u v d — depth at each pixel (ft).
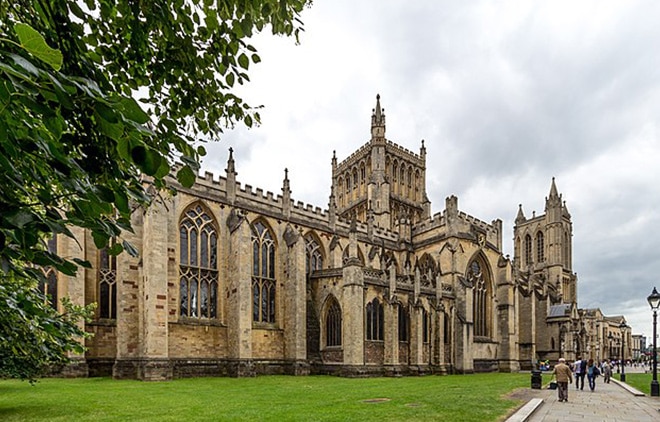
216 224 168.14
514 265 273.75
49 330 26.55
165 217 143.43
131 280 142.51
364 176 312.09
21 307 23.04
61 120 11.39
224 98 24.40
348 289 170.30
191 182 15.69
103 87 16.01
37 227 12.02
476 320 232.73
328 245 209.46
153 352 134.31
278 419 62.03
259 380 139.64
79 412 67.72
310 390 106.83
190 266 157.69
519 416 65.05
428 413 67.82
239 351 156.15
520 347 264.72
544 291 302.45
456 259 222.07
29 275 15.29
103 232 14.76
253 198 184.65
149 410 70.69
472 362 210.79
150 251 138.51
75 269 15.65
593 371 122.01
